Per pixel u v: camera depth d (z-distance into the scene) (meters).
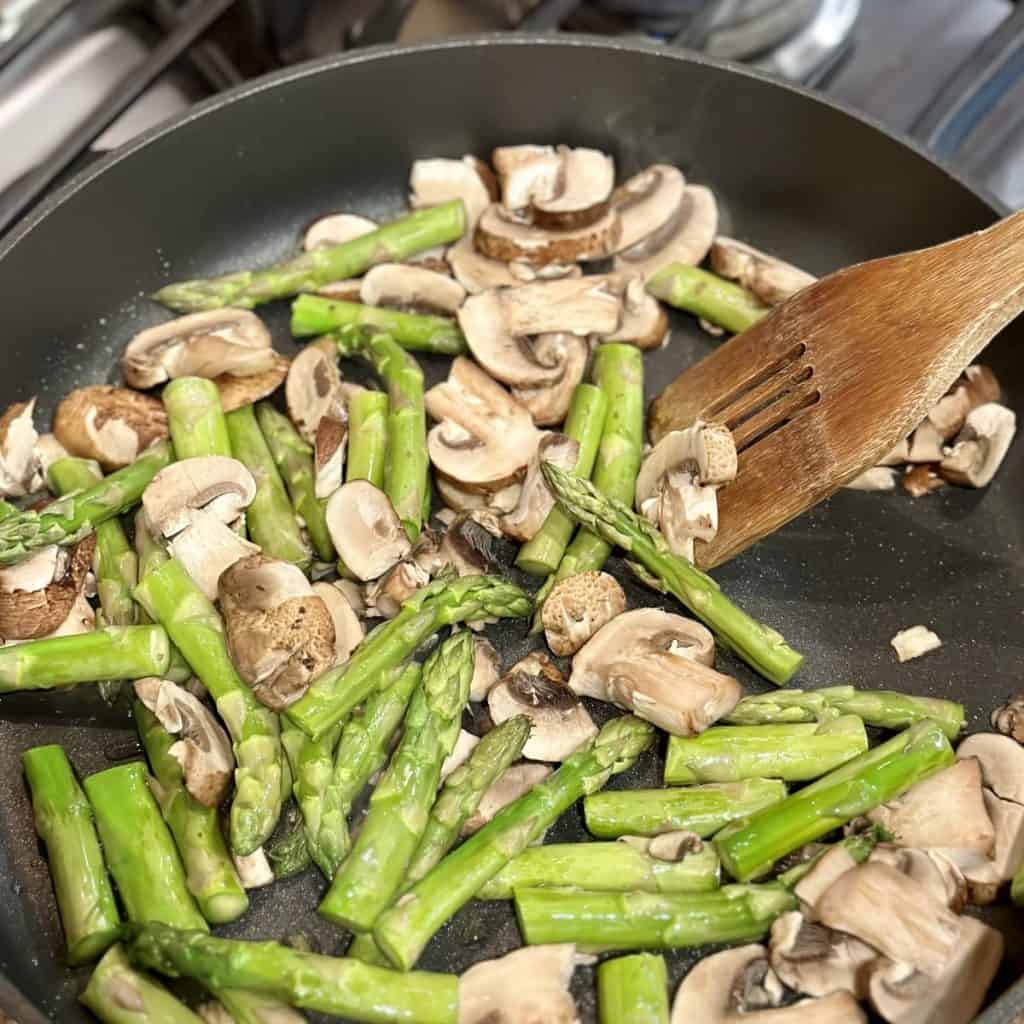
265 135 0.45
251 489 0.41
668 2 0.51
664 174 0.47
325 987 0.35
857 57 0.51
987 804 0.38
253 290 0.45
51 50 0.49
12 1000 0.33
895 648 0.42
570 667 0.41
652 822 0.38
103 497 0.41
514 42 0.45
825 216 0.47
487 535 0.42
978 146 0.47
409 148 0.48
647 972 0.36
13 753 0.39
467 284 0.46
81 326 0.45
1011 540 0.43
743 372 0.42
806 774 0.39
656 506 0.41
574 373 0.44
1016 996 0.33
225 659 0.38
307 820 0.37
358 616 0.41
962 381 0.44
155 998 0.36
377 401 0.43
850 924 0.36
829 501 0.44
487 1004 0.36
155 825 0.37
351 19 0.50
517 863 0.37
